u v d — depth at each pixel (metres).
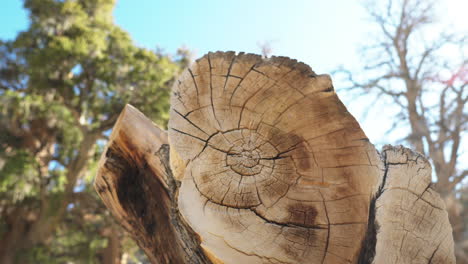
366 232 1.15
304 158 1.15
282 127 1.16
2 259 12.85
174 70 14.67
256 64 1.15
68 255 13.84
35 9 14.80
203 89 1.20
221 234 1.11
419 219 1.33
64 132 14.38
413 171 1.35
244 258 1.09
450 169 10.88
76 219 13.91
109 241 14.81
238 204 1.15
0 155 12.61
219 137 1.20
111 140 1.95
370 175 1.12
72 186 13.89
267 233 1.12
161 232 1.78
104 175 1.97
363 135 1.13
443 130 11.23
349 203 1.12
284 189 1.15
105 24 15.46
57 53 13.09
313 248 1.10
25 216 14.04
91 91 13.69
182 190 1.18
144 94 13.43
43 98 14.24
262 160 1.17
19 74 15.48
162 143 1.86
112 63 13.66
